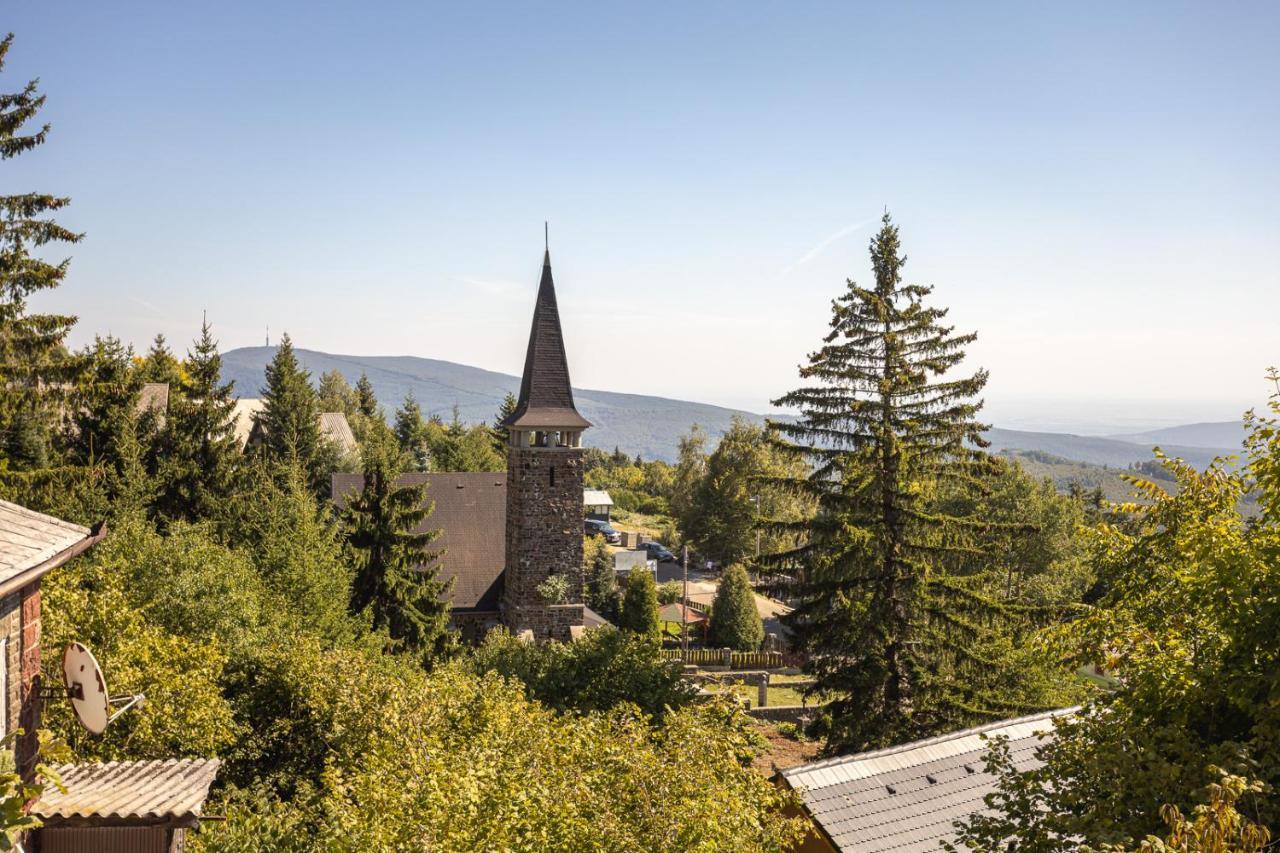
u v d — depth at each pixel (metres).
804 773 16.28
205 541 29.72
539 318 43.38
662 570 76.94
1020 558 51.72
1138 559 15.35
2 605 10.20
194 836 14.78
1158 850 7.37
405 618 36.59
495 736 16.97
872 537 25.55
